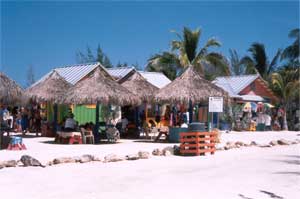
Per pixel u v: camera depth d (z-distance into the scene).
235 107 41.31
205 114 36.81
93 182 12.34
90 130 24.08
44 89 27.58
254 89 45.53
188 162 16.80
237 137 30.77
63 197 10.41
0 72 20.84
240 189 11.61
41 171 13.95
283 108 46.41
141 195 10.70
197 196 10.67
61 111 31.25
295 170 14.93
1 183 11.99
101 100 23.52
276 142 24.53
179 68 45.75
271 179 13.14
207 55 44.56
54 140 25.02
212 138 19.89
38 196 10.49
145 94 28.00
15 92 20.84
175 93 24.92
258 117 43.00
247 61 55.91
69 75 32.66
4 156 16.94
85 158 15.99
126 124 28.72
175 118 34.22
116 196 10.56
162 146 22.34
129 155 17.17
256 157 18.70
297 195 10.98
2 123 23.73
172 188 11.60
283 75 50.69
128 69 34.22
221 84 44.44
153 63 45.72
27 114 31.36
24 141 24.48
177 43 44.72
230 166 15.81
